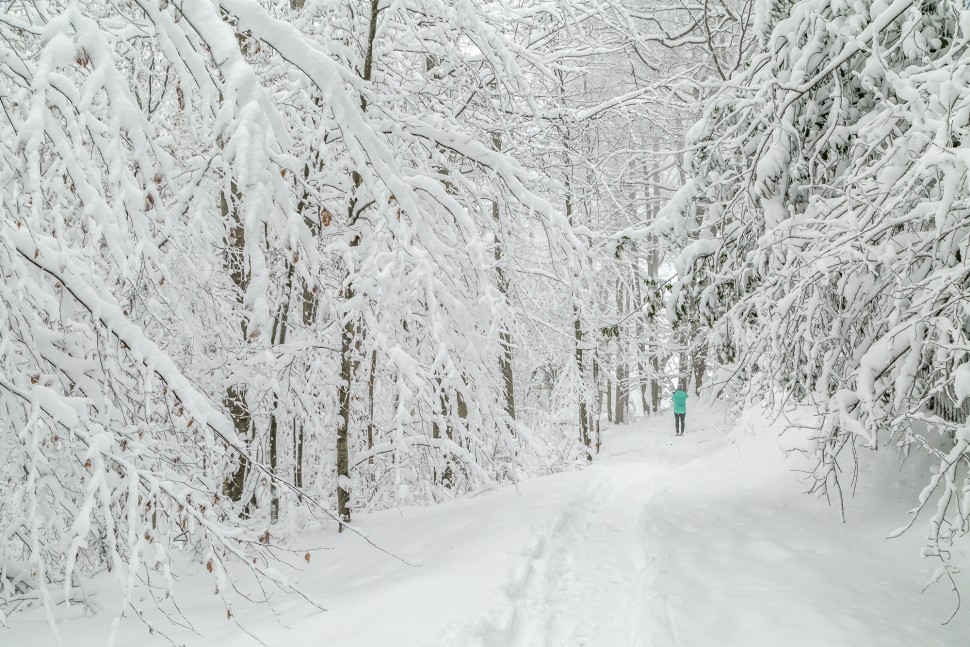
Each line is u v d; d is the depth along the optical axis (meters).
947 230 4.23
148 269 3.25
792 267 5.29
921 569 4.82
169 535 4.73
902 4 4.64
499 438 6.61
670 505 7.48
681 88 9.47
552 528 6.08
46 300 3.40
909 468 6.29
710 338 6.36
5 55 3.28
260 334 2.95
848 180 4.89
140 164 3.08
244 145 2.82
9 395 3.61
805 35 5.80
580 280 5.80
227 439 3.53
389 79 6.80
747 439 11.14
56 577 4.46
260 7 3.22
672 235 6.88
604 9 7.08
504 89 5.55
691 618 4.07
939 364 4.33
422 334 7.51
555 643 3.97
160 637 4.02
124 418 3.81
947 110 3.91
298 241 3.41
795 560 5.13
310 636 3.67
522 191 5.59
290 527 6.50
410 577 4.65
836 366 5.63
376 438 8.95
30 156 2.88
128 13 4.88
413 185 5.15
